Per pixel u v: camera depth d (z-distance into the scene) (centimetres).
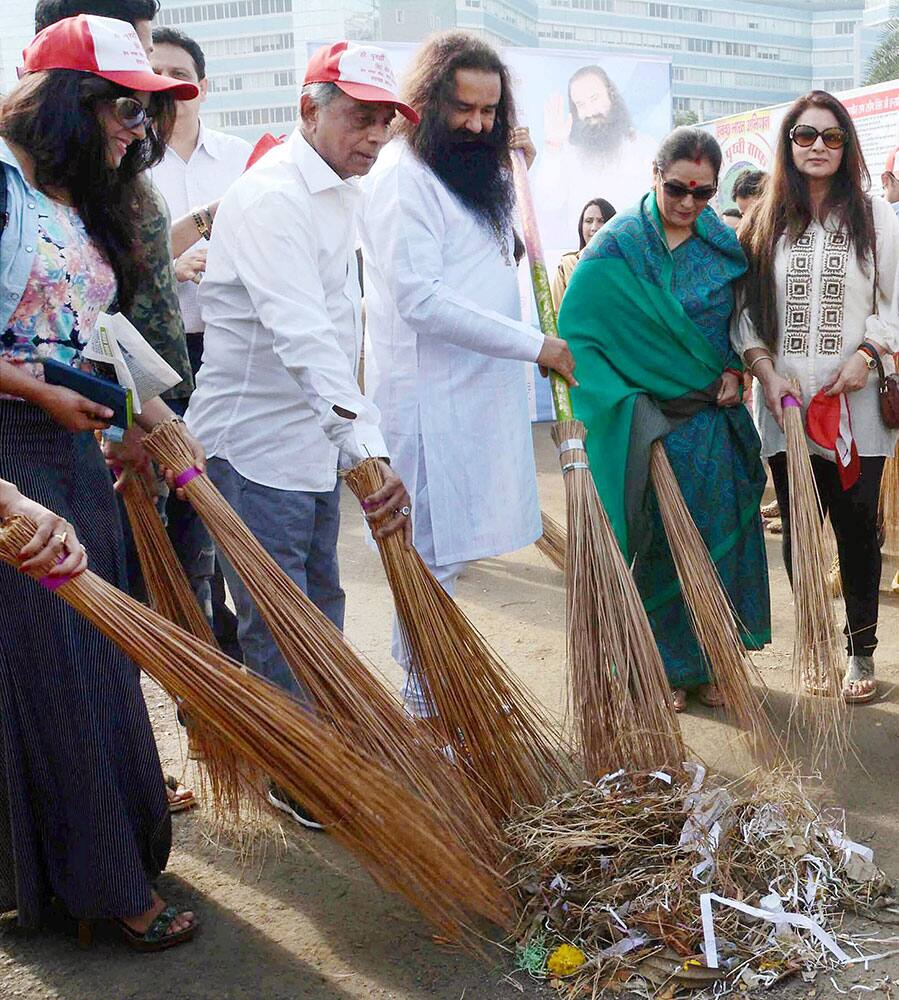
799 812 283
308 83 285
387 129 300
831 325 360
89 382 238
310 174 287
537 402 935
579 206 908
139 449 277
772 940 248
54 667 243
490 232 320
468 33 311
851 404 366
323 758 233
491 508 327
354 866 295
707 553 352
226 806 298
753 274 368
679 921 250
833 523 380
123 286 267
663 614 380
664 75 900
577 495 308
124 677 255
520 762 285
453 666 279
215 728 239
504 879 260
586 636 300
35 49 240
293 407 301
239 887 287
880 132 755
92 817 249
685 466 370
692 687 393
